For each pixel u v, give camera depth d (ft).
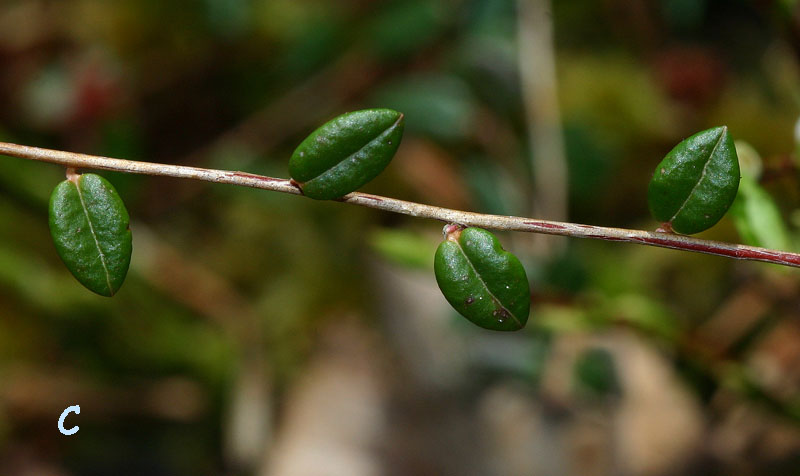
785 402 0.66
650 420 0.79
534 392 0.81
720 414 0.79
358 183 0.51
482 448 0.81
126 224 0.51
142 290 0.93
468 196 0.95
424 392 0.84
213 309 0.94
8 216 0.95
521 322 0.51
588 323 0.67
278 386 0.88
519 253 0.83
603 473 0.77
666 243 0.51
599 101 0.98
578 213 0.92
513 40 0.95
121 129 0.95
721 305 0.84
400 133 0.51
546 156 0.90
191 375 0.90
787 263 0.51
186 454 0.86
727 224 0.86
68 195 0.51
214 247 0.97
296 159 0.51
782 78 0.95
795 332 0.79
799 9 0.59
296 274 0.94
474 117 0.96
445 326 0.85
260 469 0.84
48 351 0.90
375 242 0.67
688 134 0.95
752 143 0.93
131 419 0.88
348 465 0.83
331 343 0.90
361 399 0.85
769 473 0.74
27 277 0.91
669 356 0.81
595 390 0.76
